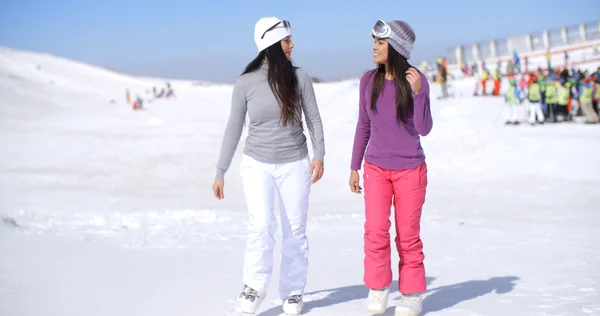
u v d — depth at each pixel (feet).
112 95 228.84
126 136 96.43
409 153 14.84
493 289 18.04
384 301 15.44
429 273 20.52
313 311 15.84
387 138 14.90
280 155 15.17
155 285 18.60
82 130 105.50
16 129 105.29
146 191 52.85
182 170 65.82
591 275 19.57
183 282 19.01
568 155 57.16
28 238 26.91
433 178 55.72
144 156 75.00
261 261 15.43
